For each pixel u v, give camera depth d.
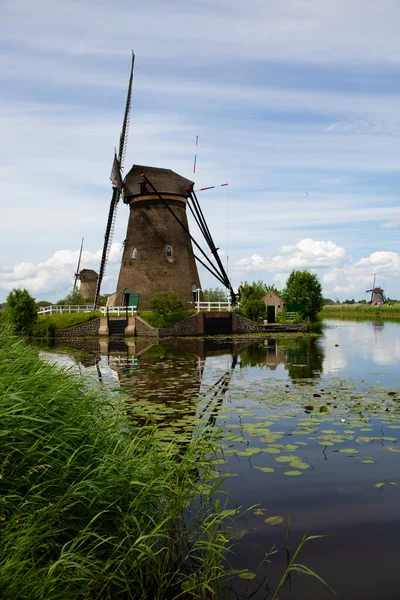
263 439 7.21
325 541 4.32
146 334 33.34
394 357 18.23
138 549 3.69
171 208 38.22
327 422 8.20
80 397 5.69
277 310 46.69
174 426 7.88
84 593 3.41
